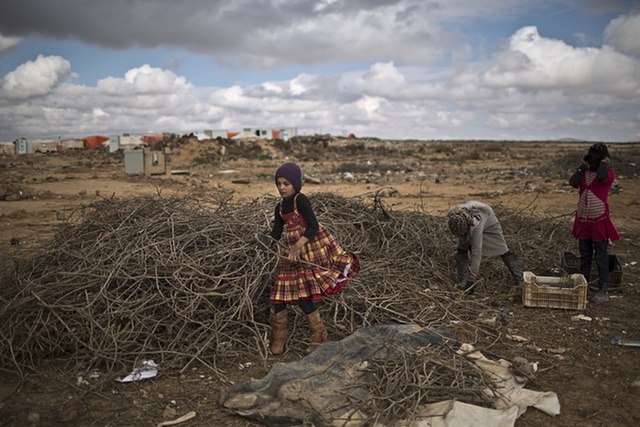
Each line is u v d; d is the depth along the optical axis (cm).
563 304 562
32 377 413
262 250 516
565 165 2455
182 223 540
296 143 5703
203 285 486
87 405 373
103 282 463
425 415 340
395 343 411
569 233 857
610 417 356
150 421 356
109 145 5369
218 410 370
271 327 467
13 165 3084
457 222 574
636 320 532
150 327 454
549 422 350
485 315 541
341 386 365
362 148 5275
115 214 578
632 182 1797
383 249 664
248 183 2091
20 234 949
